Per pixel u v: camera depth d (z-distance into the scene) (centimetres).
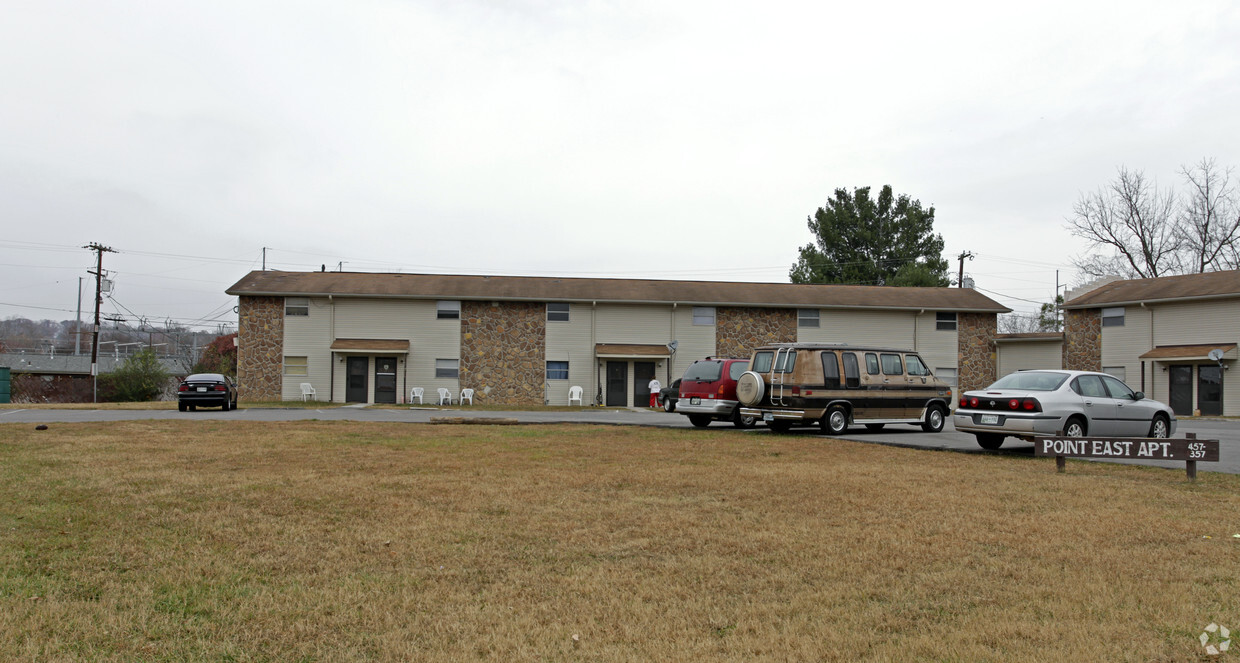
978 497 834
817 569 561
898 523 705
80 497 780
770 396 1589
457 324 3366
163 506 747
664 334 3462
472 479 933
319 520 699
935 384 1730
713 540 643
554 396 3403
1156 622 449
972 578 538
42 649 403
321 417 2072
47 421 1739
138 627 436
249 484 872
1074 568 564
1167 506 792
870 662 395
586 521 709
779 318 3506
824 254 5084
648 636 433
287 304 3297
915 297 3641
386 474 963
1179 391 3172
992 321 3597
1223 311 3050
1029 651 407
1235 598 491
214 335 8194
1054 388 1287
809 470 1027
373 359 3312
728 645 418
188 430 1508
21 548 587
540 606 479
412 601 487
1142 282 3578
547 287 3531
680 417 2381
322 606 475
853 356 1634
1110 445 995
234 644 416
